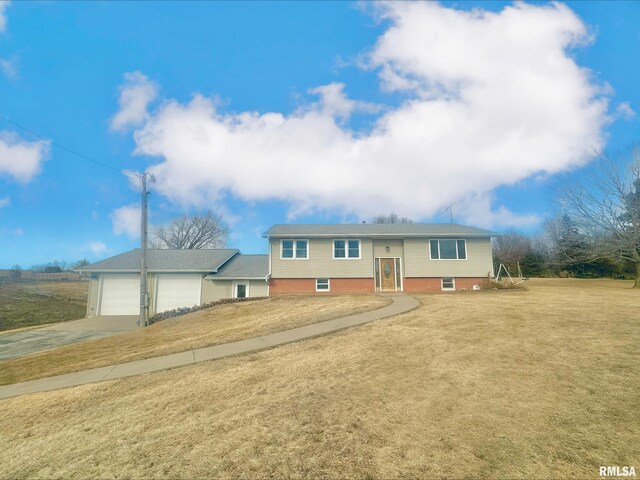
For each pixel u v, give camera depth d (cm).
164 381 638
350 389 518
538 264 3594
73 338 1534
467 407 437
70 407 557
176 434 430
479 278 2005
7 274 3891
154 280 2169
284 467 343
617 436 360
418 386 510
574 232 2656
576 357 586
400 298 1430
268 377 602
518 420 400
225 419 457
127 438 432
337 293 1978
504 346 667
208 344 895
